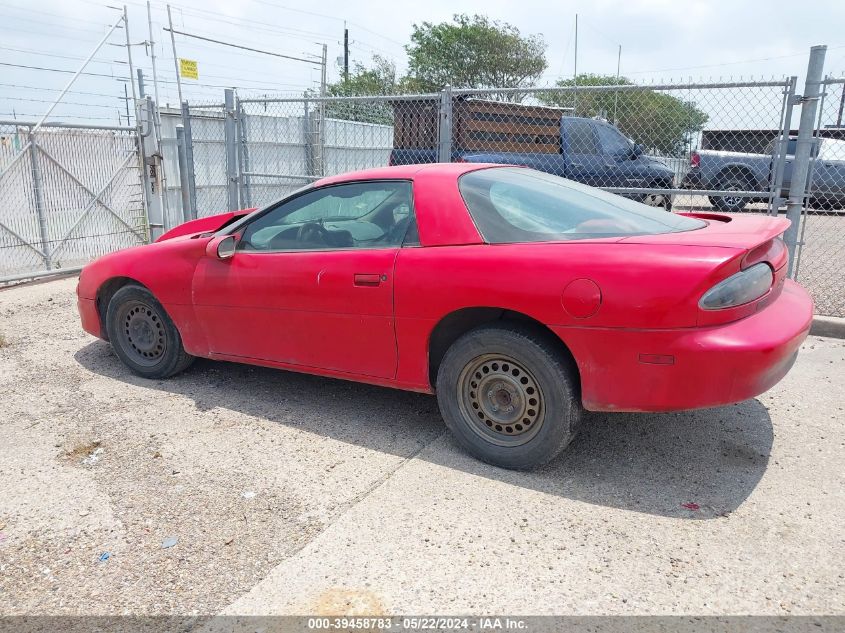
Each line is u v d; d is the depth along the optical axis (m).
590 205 3.65
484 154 8.71
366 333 3.67
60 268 9.04
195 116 10.94
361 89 37.50
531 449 3.26
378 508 3.04
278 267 3.94
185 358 4.73
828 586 2.45
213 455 3.62
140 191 10.16
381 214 3.70
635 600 2.39
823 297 7.00
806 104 5.87
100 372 5.04
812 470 3.32
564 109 9.57
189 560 2.71
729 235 3.10
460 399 3.46
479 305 3.24
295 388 4.62
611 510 2.99
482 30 39.25
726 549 2.68
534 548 2.71
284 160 12.38
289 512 3.04
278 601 2.44
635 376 2.95
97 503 3.16
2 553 2.79
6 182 8.38
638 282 2.89
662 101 8.30
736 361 2.81
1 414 4.26
